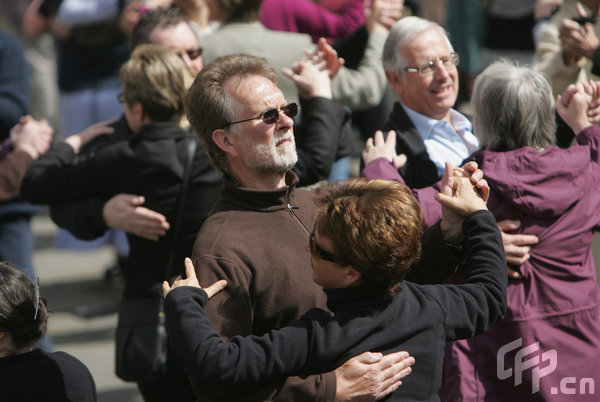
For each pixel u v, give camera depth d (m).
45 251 16.95
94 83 13.58
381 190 4.95
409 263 4.89
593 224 6.51
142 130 7.51
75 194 7.73
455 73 7.61
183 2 10.72
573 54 8.72
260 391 4.84
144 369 7.34
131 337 7.41
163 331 7.41
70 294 14.44
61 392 5.54
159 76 7.50
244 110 5.51
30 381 5.48
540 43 9.72
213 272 5.13
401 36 7.54
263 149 5.52
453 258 5.72
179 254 7.52
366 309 4.90
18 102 9.85
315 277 5.03
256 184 5.64
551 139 6.70
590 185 6.52
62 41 13.66
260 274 5.20
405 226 4.80
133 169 7.45
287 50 8.81
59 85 13.90
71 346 12.12
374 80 9.42
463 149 7.57
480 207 5.50
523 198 6.30
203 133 5.70
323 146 7.48
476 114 6.75
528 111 6.52
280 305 5.23
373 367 4.78
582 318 6.38
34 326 5.62
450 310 5.05
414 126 7.52
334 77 8.74
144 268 7.60
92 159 7.62
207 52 8.90
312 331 4.81
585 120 7.22
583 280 6.49
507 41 14.12
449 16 13.95
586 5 9.07
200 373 4.63
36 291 5.70
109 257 16.66
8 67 9.84
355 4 10.26
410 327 4.89
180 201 7.39
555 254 6.40
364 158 7.18
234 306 5.09
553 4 11.86
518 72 6.69
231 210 5.46
